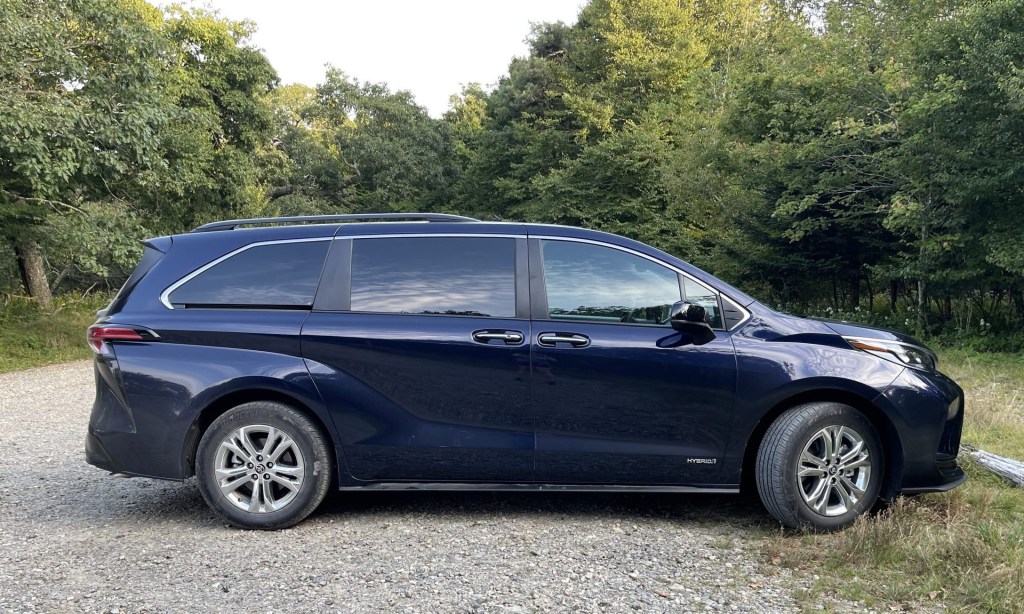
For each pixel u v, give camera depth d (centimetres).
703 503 426
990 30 1075
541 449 379
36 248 1809
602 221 2736
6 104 1135
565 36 3838
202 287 397
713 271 2011
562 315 386
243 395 387
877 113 1420
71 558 339
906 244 1534
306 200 3644
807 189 1586
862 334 389
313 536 370
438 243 402
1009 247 1146
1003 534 345
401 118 3881
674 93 2984
